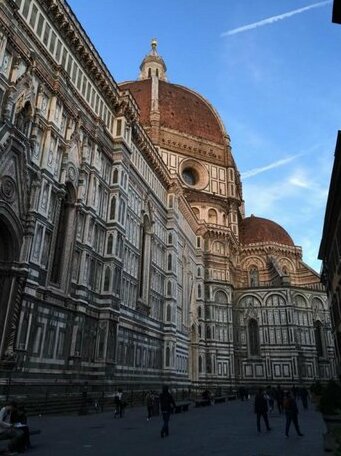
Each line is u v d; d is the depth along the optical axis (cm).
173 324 5600
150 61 12650
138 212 4891
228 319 7719
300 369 7444
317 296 8200
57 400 2789
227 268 8056
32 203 2789
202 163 9256
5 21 2639
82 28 3622
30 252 2709
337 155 3212
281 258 9375
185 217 6975
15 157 2633
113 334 3725
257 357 7700
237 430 2256
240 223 10169
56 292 2998
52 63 3189
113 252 3856
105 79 4062
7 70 2661
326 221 4462
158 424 2470
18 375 2495
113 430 2100
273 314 7894
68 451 1446
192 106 10100
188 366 6469
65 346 3069
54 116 3169
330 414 2056
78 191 3478
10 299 2500
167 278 5766
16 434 1428
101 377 3444
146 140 5144
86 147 3675
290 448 1606
